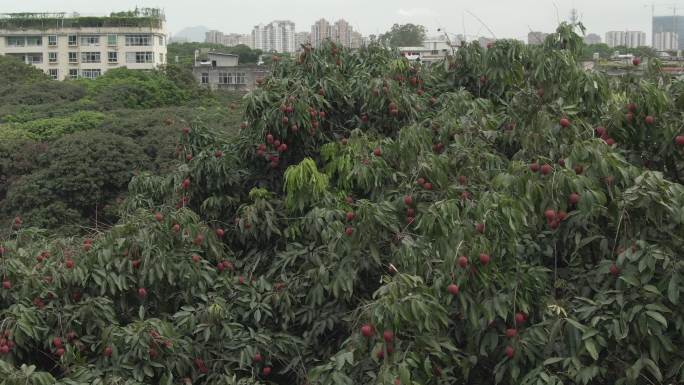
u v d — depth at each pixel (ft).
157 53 197.06
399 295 9.94
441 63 20.22
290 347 13.93
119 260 14.02
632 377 9.65
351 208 14.48
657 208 10.02
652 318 9.67
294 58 19.52
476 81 19.36
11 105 95.71
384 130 17.37
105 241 14.21
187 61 183.83
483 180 13.16
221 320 13.65
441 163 13.29
